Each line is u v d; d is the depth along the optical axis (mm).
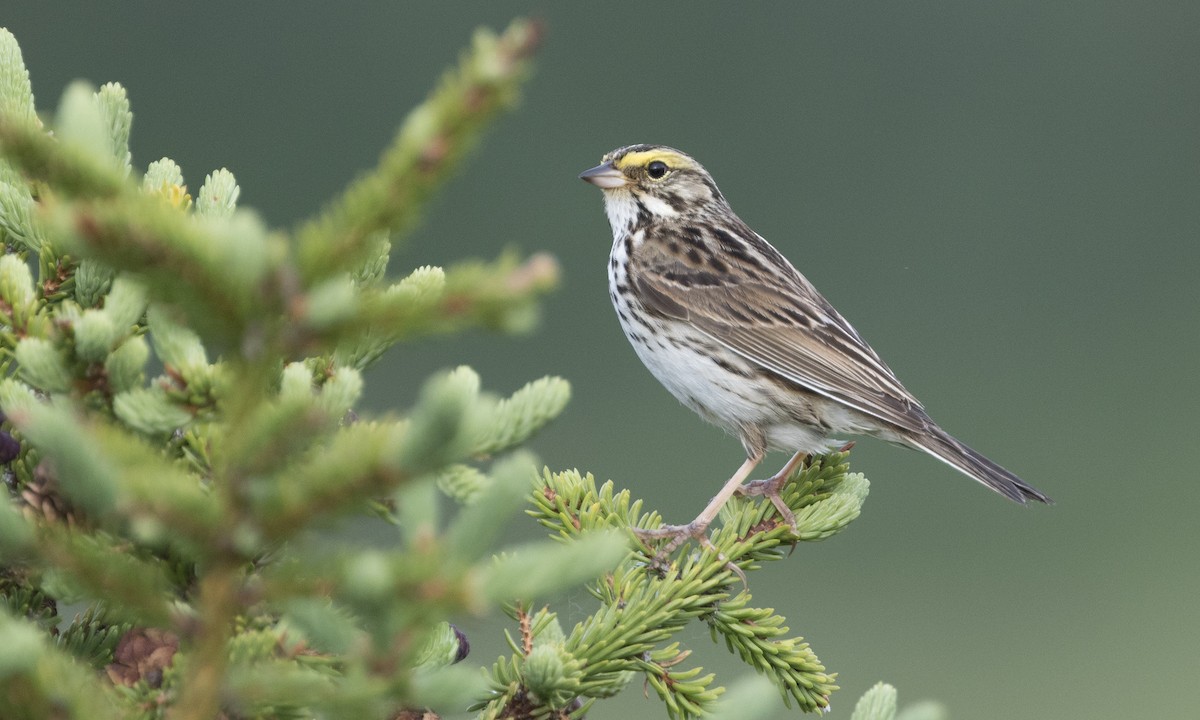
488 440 5141
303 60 31062
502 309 3967
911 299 32438
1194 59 33062
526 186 31438
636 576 8500
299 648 5270
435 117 3994
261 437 4031
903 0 32750
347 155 31469
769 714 5094
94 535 5223
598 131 32406
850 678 22500
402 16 31188
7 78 7141
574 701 7090
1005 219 32812
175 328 5086
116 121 6949
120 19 29891
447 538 4242
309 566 4258
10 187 6633
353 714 4270
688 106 32750
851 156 33000
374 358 6895
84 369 5039
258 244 3967
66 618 6438
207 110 30828
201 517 4055
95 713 4281
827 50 32656
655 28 31953
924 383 31359
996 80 32938
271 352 4094
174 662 5047
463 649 6547
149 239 3848
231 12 30656
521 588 4148
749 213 32875
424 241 30609
